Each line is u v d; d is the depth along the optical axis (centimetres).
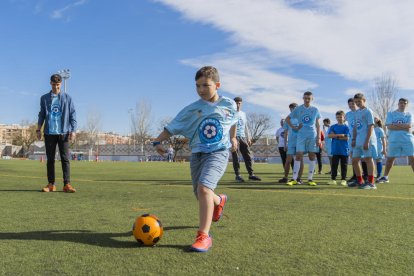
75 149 6588
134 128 7219
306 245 323
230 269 261
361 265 272
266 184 888
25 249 305
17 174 1145
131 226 393
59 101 689
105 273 251
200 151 353
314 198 620
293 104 1019
